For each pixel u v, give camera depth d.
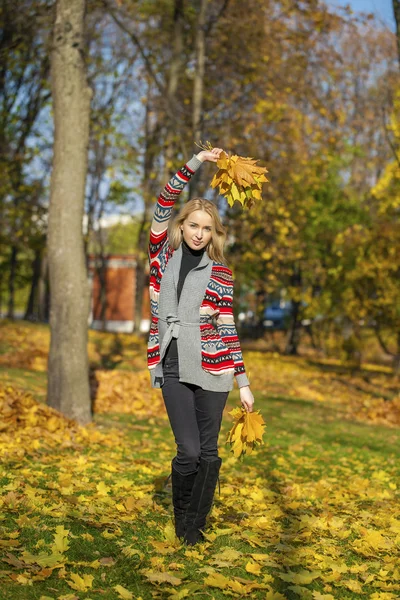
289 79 18.02
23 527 3.81
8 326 21.08
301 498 5.68
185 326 3.73
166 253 3.91
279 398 14.25
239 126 18.30
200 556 3.66
